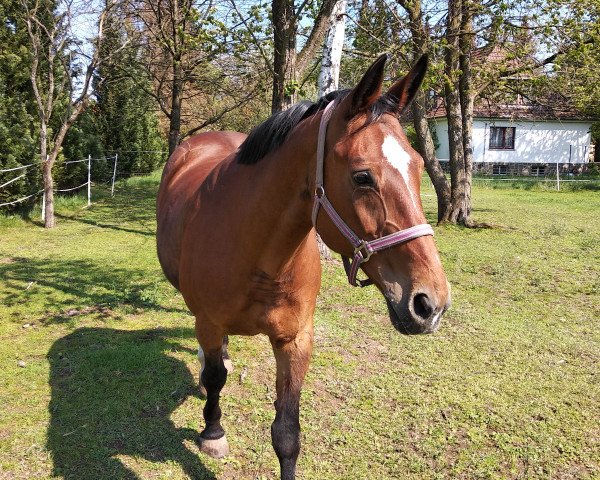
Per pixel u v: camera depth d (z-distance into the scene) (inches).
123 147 752.3
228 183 84.2
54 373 141.6
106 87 696.4
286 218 73.9
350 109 62.6
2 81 382.6
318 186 65.8
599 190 671.1
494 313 193.9
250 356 154.0
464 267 260.1
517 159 970.7
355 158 60.3
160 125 1029.2
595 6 297.6
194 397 130.4
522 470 102.0
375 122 61.6
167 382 137.2
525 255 287.0
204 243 86.1
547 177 872.3
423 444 109.7
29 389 132.5
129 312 192.2
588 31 300.2
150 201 546.6
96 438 111.5
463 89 383.9
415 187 60.1
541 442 110.3
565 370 144.9
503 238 338.0
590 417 120.3
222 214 83.4
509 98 425.4
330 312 192.9
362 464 103.7
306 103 76.6
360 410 123.6
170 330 174.6
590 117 940.6
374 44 298.4
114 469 101.3
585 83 370.6
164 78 469.1
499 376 141.1
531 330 175.5
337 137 63.5
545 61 365.4
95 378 138.8
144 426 116.7
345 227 63.0
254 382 138.0
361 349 159.9
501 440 111.3
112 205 508.4
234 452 107.7
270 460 105.0
